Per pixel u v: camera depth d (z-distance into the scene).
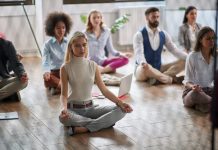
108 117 4.19
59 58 5.74
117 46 8.86
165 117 4.56
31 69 7.02
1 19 7.70
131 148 3.75
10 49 5.16
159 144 3.82
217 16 2.51
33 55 7.95
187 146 3.75
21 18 7.80
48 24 5.76
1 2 7.66
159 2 8.93
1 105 5.11
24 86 5.23
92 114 4.27
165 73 6.15
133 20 8.74
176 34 8.48
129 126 4.30
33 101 5.25
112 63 6.70
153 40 6.21
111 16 8.75
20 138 4.01
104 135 4.07
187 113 4.70
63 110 4.06
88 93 4.25
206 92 4.82
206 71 4.83
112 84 6.00
